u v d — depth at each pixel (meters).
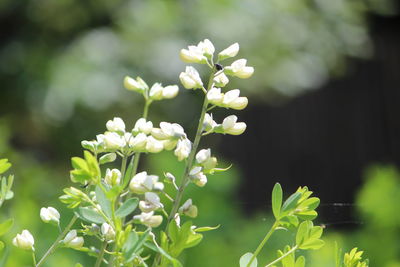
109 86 8.97
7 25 10.09
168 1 9.43
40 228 2.60
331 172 13.08
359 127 13.09
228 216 3.19
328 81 13.09
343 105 13.16
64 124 9.63
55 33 10.05
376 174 3.32
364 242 3.06
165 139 1.37
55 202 3.23
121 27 9.59
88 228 1.40
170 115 9.73
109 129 1.43
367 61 13.16
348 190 12.96
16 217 2.60
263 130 13.14
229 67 1.43
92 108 8.94
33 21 10.04
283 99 12.86
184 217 3.08
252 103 12.88
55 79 9.17
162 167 3.13
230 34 9.26
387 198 3.16
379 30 13.19
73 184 4.58
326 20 10.44
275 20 9.71
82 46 9.36
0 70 9.57
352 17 10.79
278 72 9.89
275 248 3.01
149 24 9.24
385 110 13.06
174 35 9.19
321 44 10.25
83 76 9.05
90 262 2.60
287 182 13.09
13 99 9.49
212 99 1.39
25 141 10.04
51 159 10.20
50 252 1.40
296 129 13.23
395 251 3.04
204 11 9.30
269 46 9.66
